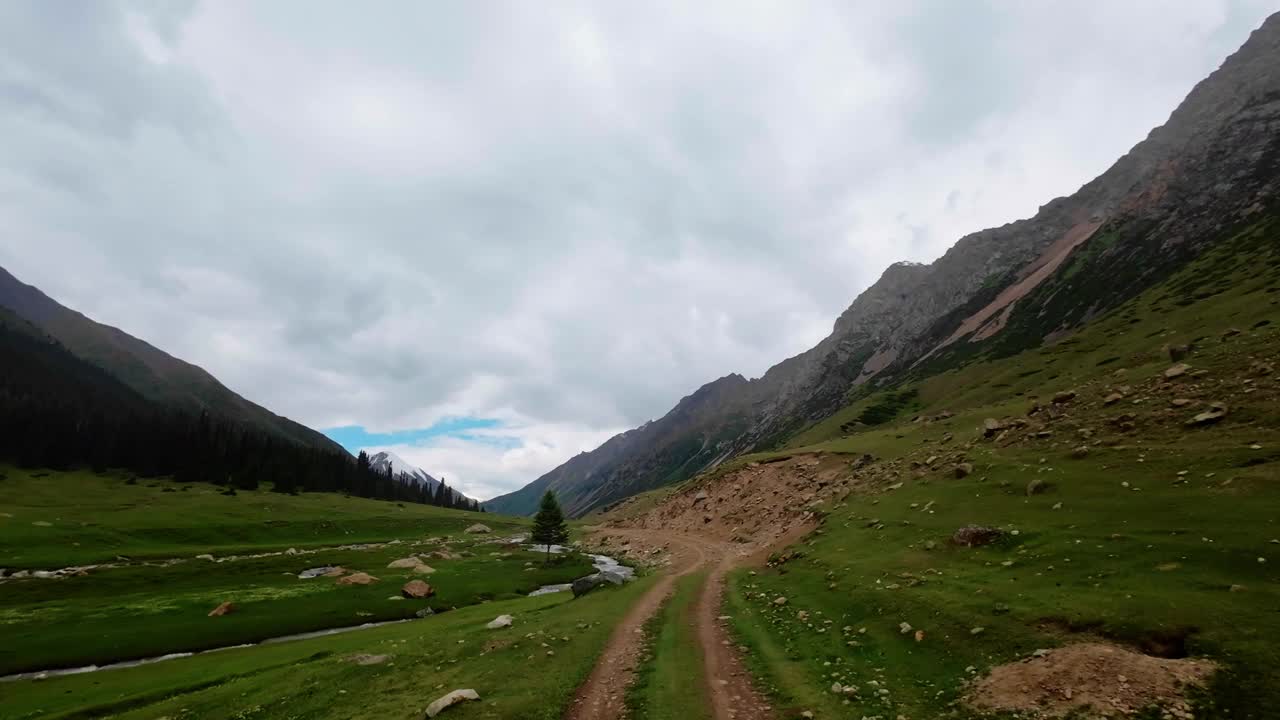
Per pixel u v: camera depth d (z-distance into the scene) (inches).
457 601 2359.7
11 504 4670.3
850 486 2605.8
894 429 4333.2
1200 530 896.9
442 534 6122.1
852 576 1306.6
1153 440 1387.8
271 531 4913.9
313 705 903.1
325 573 3127.5
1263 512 880.3
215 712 928.3
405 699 877.8
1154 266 7145.7
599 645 1103.6
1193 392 1549.0
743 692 783.1
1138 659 600.4
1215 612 654.5
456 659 1081.4
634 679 880.3
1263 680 520.7
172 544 4124.0
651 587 1827.0
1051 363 4758.9
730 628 1169.4
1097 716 540.4
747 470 4409.5
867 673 780.6
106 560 3339.1
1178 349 2016.5
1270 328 1860.2
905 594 1049.5
